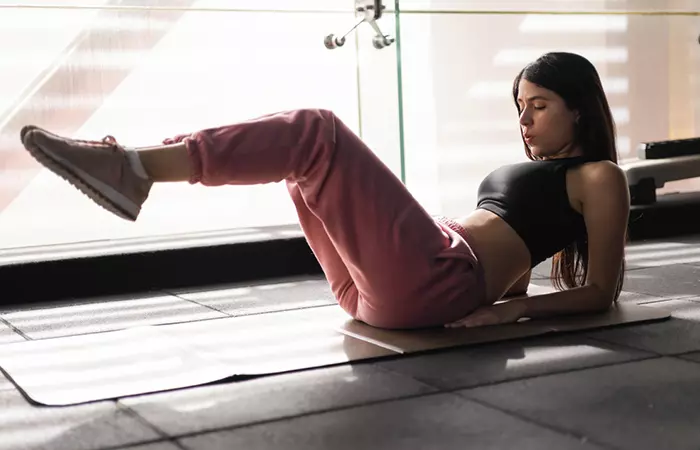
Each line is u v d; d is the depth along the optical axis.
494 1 3.39
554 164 1.96
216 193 3.52
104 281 2.73
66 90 3.19
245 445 1.21
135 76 3.31
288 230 3.31
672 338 1.77
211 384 1.54
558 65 1.97
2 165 3.11
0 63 3.11
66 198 3.20
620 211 1.90
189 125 3.44
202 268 2.86
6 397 1.51
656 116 3.85
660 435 1.20
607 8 3.66
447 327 1.89
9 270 2.59
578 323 1.90
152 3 3.36
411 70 3.20
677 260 2.89
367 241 1.75
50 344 1.91
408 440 1.21
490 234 1.92
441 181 3.35
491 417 1.30
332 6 3.62
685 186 4.03
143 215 3.39
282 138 1.64
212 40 3.42
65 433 1.30
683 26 3.82
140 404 1.44
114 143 1.54
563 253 2.13
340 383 1.52
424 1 3.22
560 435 1.21
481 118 3.38
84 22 3.19
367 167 1.72
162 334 1.96
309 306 2.35
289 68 3.53
